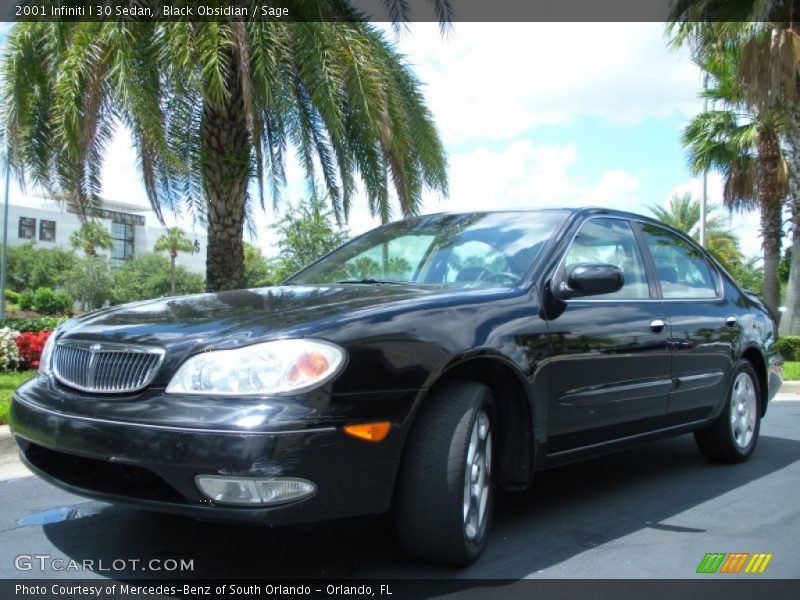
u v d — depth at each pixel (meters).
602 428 3.73
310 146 9.65
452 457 2.82
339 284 3.82
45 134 9.69
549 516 3.79
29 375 8.75
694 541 3.45
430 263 3.92
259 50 8.34
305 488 2.51
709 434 4.93
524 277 3.53
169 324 2.94
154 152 9.16
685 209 42.88
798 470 4.91
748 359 5.23
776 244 20.73
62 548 3.22
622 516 3.82
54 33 8.36
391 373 2.74
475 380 3.11
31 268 70.00
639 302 4.11
